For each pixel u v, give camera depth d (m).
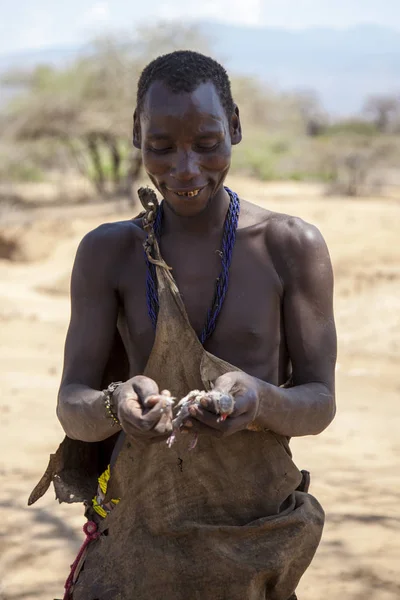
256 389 2.33
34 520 5.53
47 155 47.06
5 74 44.66
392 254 20.52
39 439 7.51
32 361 11.33
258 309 2.59
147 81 2.46
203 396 2.21
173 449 2.55
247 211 2.69
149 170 2.48
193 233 2.62
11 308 16.14
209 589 2.53
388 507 5.69
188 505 2.58
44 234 25.47
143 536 2.60
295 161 55.50
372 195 46.00
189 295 2.61
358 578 4.50
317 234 2.64
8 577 4.66
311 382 2.60
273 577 2.57
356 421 8.20
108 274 2.68
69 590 2.75
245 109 52.09
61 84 41.78
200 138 2.41
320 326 2.62
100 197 43.31
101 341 2.69
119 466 2.62
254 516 2.60
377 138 52.31
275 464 2.61
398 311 13.84
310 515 2.64
